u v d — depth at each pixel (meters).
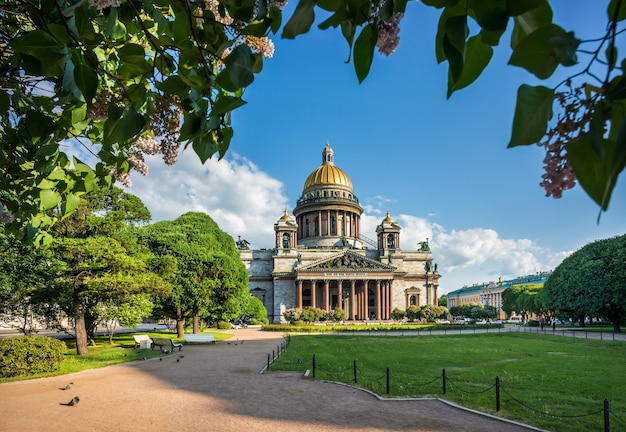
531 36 1.78
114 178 7.84
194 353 39.12
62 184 6.88
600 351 41.12
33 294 34.47
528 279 197.12
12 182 7.30
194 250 57.09
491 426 15.22
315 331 78.69
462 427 15.04
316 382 23.39
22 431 14.11
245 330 84.88
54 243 32.88
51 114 6.48
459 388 21.78
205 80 3.80
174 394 20.08
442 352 40.59
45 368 26.45
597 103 1.71
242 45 2.92
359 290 116.88
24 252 28.23
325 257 120.00
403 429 14.76
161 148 5.60
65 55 3.47
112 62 5.86
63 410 16.92
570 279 73.88
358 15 2.64
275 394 20.20
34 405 17.77
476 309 117.00
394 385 22.48
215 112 3.43
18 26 5.48
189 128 3.94
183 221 77.75
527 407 17.88
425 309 101.69
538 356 36.97
